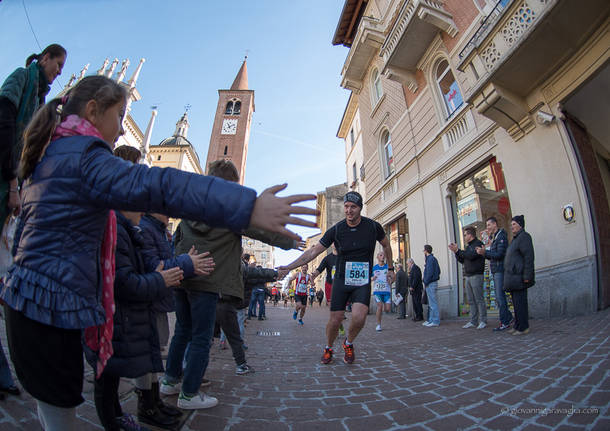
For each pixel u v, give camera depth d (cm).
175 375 255
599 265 516
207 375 320
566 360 292
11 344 95
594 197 557
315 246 393
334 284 388
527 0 555
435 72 1016
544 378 253
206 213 84
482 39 637
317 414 215
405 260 1185
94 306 97
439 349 429
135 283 147
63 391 96
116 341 144
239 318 507
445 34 941
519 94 646
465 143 830
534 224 625
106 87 117
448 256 884
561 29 534
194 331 223
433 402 230
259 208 85
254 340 589
